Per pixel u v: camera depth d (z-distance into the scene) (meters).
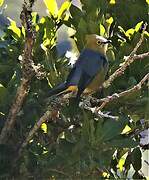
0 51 11.45
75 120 10.58
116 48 11.70
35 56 11.09
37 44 11.11
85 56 10.95
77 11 11.66
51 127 10.53
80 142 9.92
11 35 11.69
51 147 10.47
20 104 9.38
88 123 9.90
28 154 10.32
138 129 10.79
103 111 10.73
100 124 9.98
